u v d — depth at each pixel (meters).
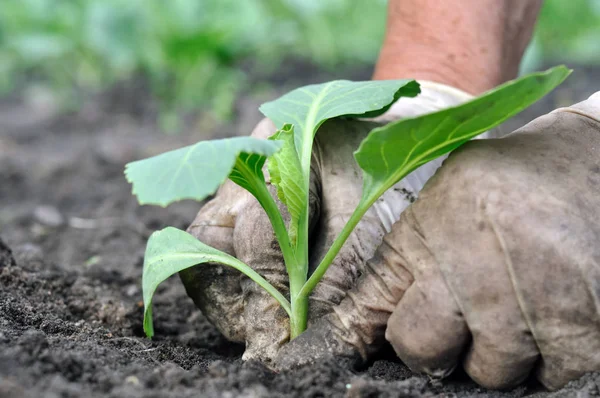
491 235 0.80
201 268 0.89
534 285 0.80
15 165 1.75
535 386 0.83
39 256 1.04
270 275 0.87
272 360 0.86
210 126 2.00
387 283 0.83
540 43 2.89
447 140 0.81
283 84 2.43
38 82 2.87
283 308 0.86
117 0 2.35
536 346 0.81
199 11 2.24
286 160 0.83
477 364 0.82
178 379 0.81
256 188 0.84
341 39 2.81
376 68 1.02
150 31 2.29
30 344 0.82
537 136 0.83
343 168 0.88
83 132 2.16
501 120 0.80
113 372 0.82
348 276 0.86
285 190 0.84
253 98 2.15
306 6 2.58
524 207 0.80
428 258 0.82
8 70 2.85
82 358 0.82
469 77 0.98
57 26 2.62
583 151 0.82
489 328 0.80
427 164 0.90
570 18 2.88
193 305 1.01
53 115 2.36
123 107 2.37
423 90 0.95
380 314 0.84
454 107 0.79
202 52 2.26
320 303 0.86
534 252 0.79
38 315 0.90
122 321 0.96
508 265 0.80
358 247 0.86
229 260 0.86
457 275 0.81
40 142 2.06
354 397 0.81
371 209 0.87
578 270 0.79
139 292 1.03
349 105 0.86
